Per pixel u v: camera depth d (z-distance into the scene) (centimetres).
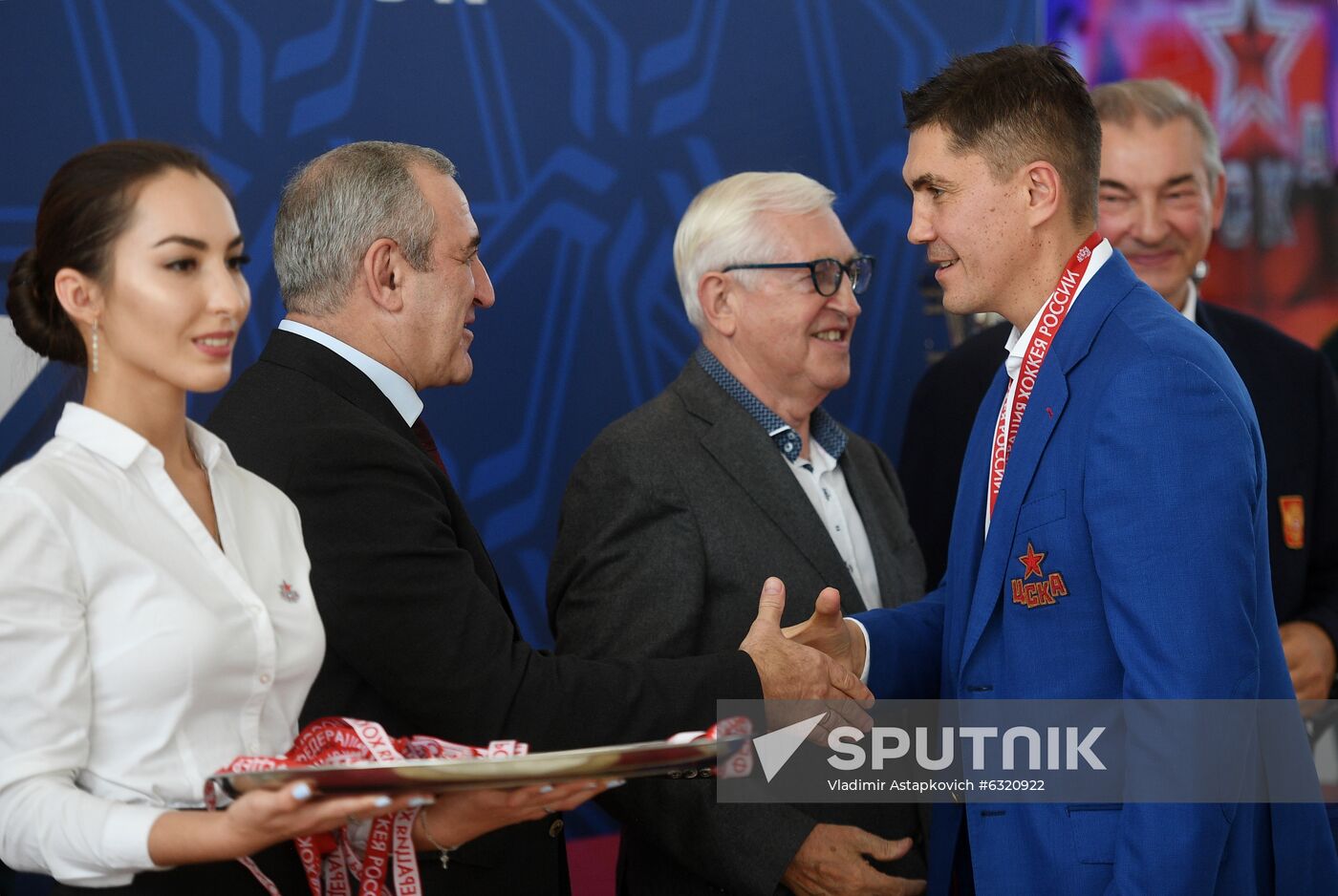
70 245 176
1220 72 439
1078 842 232
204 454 197
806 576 293
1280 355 358
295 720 198
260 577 196
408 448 238
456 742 232
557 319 387
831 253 311
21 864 171
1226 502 217
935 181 251
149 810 167
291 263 253
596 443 300
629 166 390
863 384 414
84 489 176
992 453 256
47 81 344
